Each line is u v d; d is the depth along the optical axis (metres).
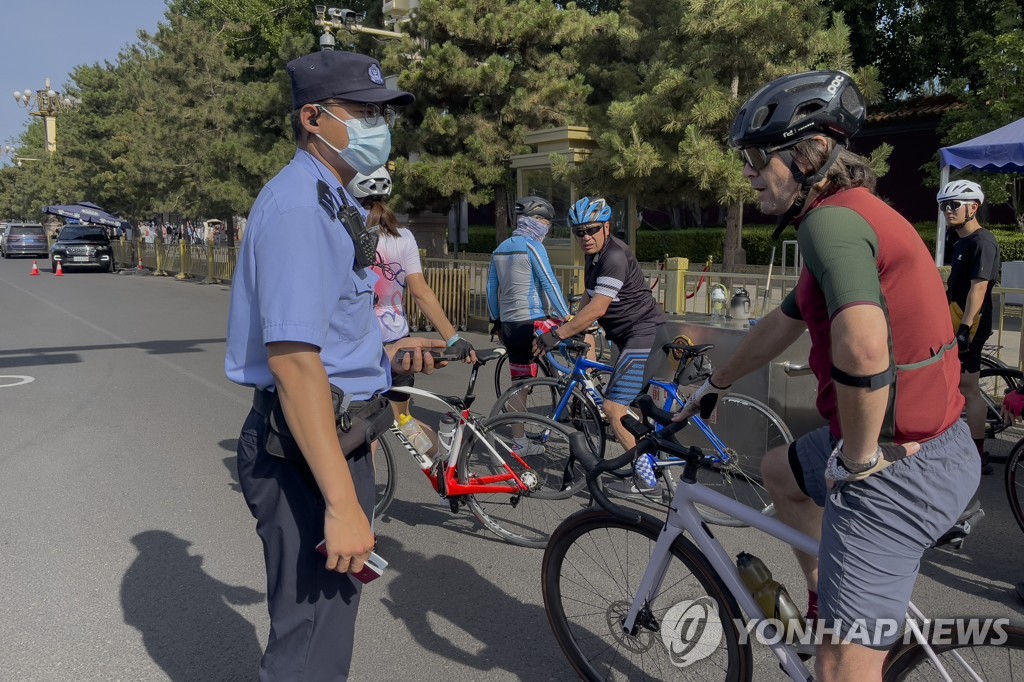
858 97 1.90
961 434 1.88
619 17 15.22
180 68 22.33
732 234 11.33
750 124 1.93
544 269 5.18
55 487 4.94
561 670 2.96
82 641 3.15
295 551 2.00
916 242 1.79
